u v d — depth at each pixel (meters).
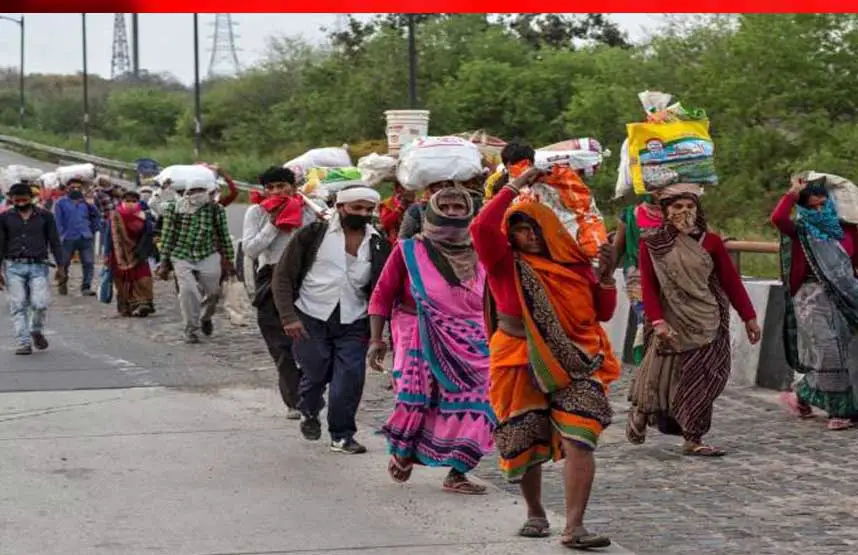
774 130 38.75
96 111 108.00
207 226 18.52
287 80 78.12
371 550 8.07
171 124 93.88
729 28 42.47
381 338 9.66
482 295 9.45
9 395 13.98
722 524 8.52
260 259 12.85
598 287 8.03
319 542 8.26
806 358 11.74
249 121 76.12
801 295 11.73
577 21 67.38
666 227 10.54
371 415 12.80
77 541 8.30
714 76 40.59
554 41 66.69
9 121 108.88
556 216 7.97
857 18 39.06
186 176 18.38
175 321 21.72
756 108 39.16
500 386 8.11
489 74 54.16
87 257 27.45
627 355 15.70
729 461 10.50
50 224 17.58
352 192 10.68
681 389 10.62
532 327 7.88
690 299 10.53
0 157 78.69
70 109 108.88
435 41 58.84
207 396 13.95
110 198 32.84
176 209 18.45
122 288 22.50
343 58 65.19
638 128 10.55
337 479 10.04
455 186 9.56
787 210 11.70
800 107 39.53
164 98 97.25
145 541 8.30
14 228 17.34
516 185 7.87
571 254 7.96
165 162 73.38
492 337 8.19
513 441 8.08
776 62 39.28
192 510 9.09
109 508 9.16
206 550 8.09
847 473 10.01
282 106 70.38
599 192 37.78
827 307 11.61
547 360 7.85
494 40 57.25
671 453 10.84
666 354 10.71
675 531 8.37
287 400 12.37
